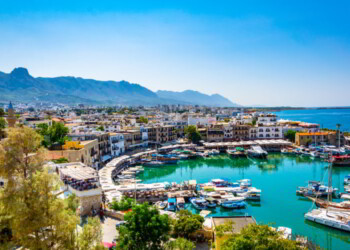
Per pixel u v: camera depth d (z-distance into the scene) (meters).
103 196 67.50
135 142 150.50
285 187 86.06
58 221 24.27
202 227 48.59
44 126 130.50
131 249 35.66
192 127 164.88
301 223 60.28
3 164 23.28
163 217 38.56
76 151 83.50
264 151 136.62
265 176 100.38
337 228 56.28
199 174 105.81
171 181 95.44
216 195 74.38
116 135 131.38
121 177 98.06
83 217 53.06
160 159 125.31
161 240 38.00
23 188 23.00
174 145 156.50
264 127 175.88
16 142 24.31
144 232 36.16
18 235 23.36
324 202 67.94
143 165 120.31
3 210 23.98
